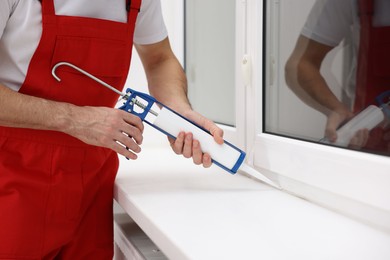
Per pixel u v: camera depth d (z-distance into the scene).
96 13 0.95
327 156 0.88
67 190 0.96
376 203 0.76
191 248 0.64
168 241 0.69
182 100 1.09
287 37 1.09
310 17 1.00
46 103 0.86
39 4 0.89
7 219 0.91
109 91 1.00
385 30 0.79
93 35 0.94
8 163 0.91
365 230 0.75
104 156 1.04
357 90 0.87
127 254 1.07
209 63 1.63
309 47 1.01
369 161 0.77
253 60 1.16
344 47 0.90
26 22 0.88
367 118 0.84
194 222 0.77
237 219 0.79
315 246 0.66
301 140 1.01
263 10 1.14
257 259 0.61
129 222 1.22
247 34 1.19
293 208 0.88
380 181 0.75
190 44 1.81
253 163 1.16
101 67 0.97
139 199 0.92
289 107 1.10
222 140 0.92
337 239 0.69
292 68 1.07
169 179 1.12
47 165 0.94
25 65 0.92
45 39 0.89
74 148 0.97
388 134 0.80
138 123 0.91
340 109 0.92
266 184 1.08
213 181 1.10
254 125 1.16
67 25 0.91
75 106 0.89
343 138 0.91
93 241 1.08
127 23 0.99
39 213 0.94
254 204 0.89
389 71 0.79
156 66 1.21
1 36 0.87
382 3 0.80
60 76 0.93
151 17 1.12
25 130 0.92
